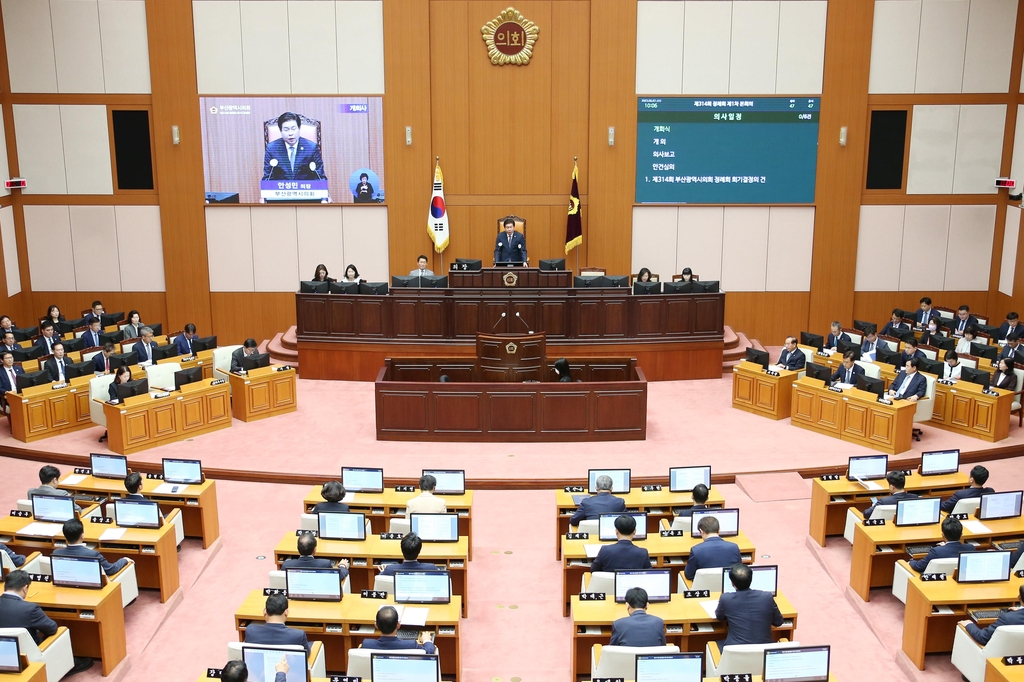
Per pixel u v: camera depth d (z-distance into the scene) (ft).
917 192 68.03
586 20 65.57
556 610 33.88
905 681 29.68
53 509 34.71
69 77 66.03
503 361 50.85
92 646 29.91
